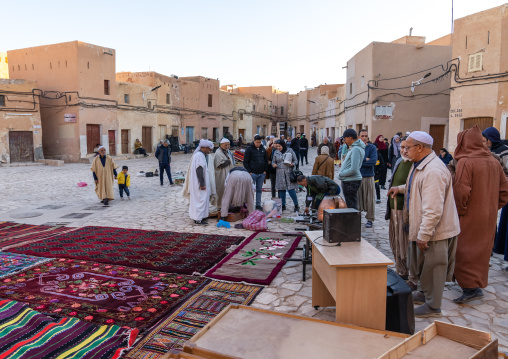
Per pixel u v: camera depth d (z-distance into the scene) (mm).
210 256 5406
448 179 3406
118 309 3760
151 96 28344
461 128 15078
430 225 3340
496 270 4887
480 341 2355
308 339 2537
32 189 12297
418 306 3760
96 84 23656
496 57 13531
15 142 21281
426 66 19656
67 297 4035
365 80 20438
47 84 23344
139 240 6250
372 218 7035
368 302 2959
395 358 2260
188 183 7523
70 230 6980
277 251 5609
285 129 52438
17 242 6133
